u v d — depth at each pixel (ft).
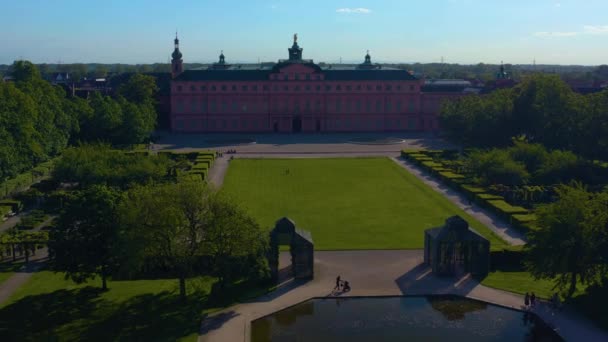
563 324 203.00
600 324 201.57
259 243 228.63
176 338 191.72
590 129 450.30
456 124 614.75
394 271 255.29
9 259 271.28
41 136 449.48
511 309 217.15
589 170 421.59
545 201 381.60
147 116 628.69
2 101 411.13
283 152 602.85
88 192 223.10
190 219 223.51
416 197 395.55
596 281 221.46
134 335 193.57
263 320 211.00
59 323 201.98
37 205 376.68
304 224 329.11
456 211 356.79
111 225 219.20
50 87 554.46
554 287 224.53
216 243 224.33
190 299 224.33
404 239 300.20
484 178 411.13
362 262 266.57
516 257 261.65
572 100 496.23
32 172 452.76
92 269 222.89
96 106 595.06
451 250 248.11
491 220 335.88
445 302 225.35
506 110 542.57
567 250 217.36
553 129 497.46
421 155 548.31
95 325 200.85
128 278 248.11
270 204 375.86
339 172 487.61
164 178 421.59
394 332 200.75
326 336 198.08
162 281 243.81
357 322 208.54
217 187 422.41
